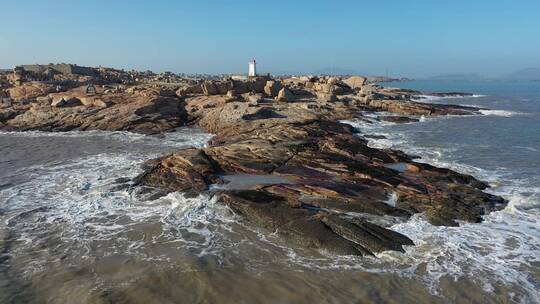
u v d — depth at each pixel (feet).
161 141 118.73
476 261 46.21
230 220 56.75
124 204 63.57
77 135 130.21
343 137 103.50
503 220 56.59
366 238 49.39
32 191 70.59
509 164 86.74
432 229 53.21
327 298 39.83
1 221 57.52
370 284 41.96
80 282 42.47
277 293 40.63
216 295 40.32
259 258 47.09
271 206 58.29
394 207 58.65
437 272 44.09
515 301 39.52
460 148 103.35
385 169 73.82
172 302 39.27
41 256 47.93
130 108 147.54
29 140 122.11
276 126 119.34
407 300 39.55
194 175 71.20
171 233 53.57
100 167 86.63
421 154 96.37
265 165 77.05
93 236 53.06
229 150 85.05
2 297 40.04
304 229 51.70
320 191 62.80
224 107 146.92
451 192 64.54
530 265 45.60
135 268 45.14
